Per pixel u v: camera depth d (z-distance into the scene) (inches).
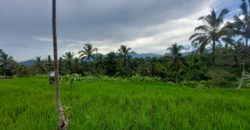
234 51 1588.3
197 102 508.7
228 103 506.6
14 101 502.6
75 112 391.2
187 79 1699.1
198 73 1679.4
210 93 719.1
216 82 1279.5
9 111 412.5
